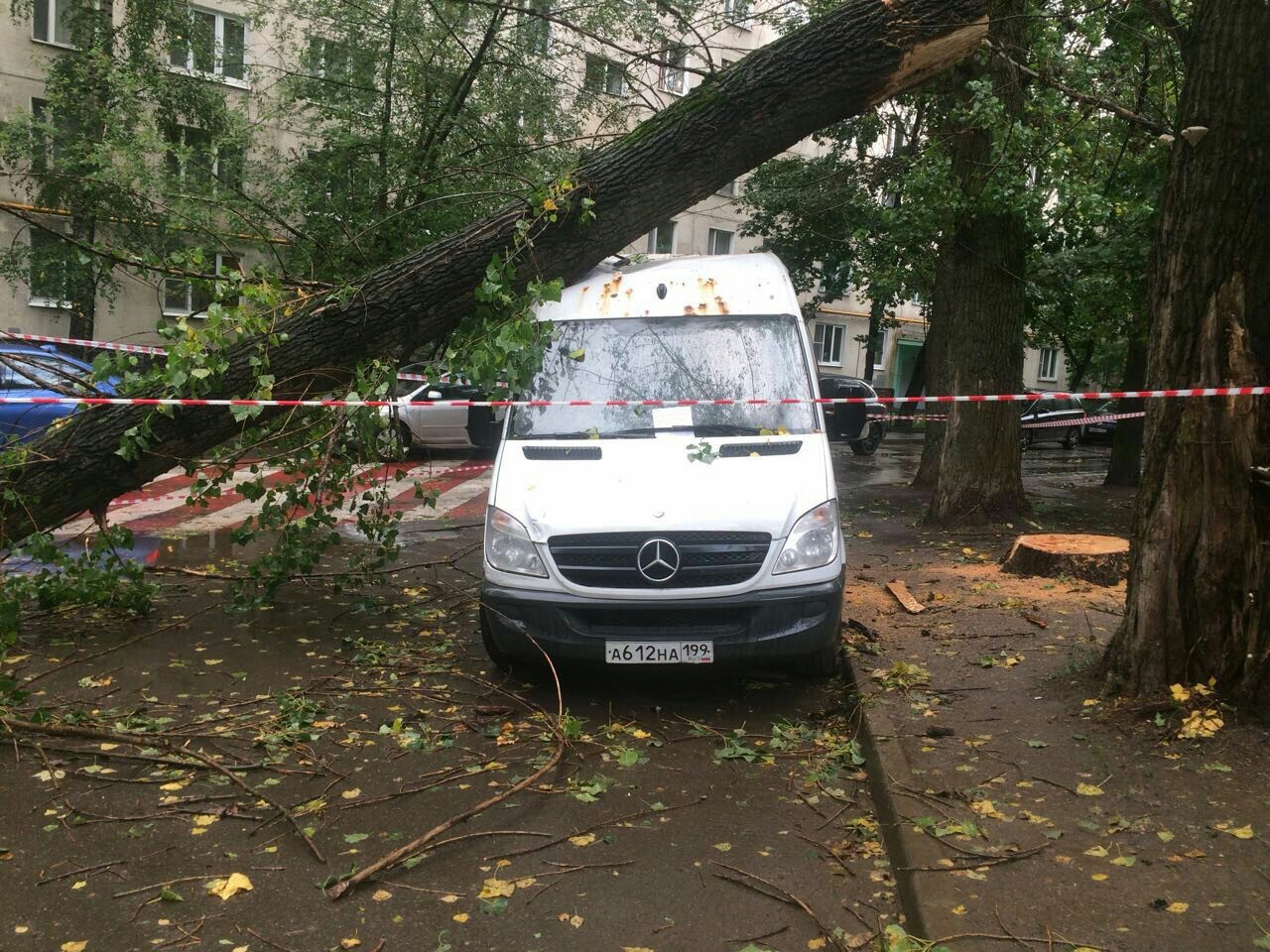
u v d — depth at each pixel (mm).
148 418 5930
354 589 8031
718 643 5121
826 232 22438
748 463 5551
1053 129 9547
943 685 5398
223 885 3469
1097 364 41781
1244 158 4391
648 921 3291
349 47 15125
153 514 11516
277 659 6125
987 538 10531
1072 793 3975
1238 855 3453
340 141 14398
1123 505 14219
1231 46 4398
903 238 11453
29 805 4094
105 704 5254
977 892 3254
